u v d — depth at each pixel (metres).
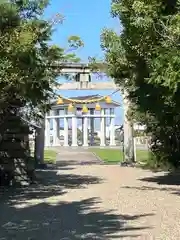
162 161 25.89
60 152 51.78
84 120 73.69
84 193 15.43
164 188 16.48
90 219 10.49
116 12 12.48
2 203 13.30
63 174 23.55
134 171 24.95
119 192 15.43
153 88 14.02
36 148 29.38
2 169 18.16
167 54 11.07
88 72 27.53
